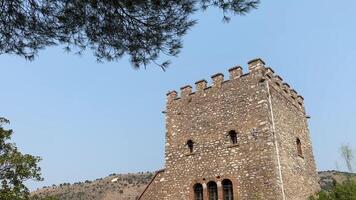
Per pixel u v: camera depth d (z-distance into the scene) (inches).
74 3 404.8
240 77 1075.3
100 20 417.4
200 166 1060.5
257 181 940.6
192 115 1135.0
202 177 1045.2
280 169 948.6
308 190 1059.9
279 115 1045.2
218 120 1071.6
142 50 437.1
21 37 426.6
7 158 674.2
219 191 999.0
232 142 1031.0
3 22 416.8
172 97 1205.7
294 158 1048.8
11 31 422.3
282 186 928.3
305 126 1201.4
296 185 1001.5
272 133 976.3
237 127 1026.7
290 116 1114.1
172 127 1168.2
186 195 1058.1
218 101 1093.1
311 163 1151.0
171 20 412.5
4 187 668.7
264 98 1005.2
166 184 1114.1
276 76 1113.4
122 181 3469.5
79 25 419.5
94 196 3206.2
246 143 994.1
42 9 407.5
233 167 994.7
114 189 3287.4
